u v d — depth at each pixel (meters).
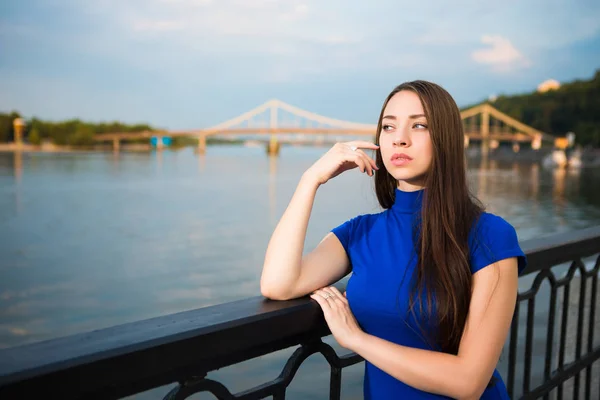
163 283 13.83
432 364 1.06
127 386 0.80
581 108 103.19
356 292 1.20
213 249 19.27
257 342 0.97
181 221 27.23
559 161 88.50
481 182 53.31
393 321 1.16
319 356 5.87
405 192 1.27
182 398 0.89
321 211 29.89
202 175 61.84
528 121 104.06
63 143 119.38
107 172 65.44
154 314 11.18
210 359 0.91
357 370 5.54
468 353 1.08
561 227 27.23
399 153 1.21
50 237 22.77
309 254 1.24
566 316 1.79
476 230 1.15
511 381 1.57
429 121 1.18
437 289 1.12
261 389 1.01
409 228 1.23
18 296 12.74
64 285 13.88
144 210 31.70
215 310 0.99
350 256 1.28
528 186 51.03
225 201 36.41
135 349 0.79
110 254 18.61
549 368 1.74
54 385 0.71
